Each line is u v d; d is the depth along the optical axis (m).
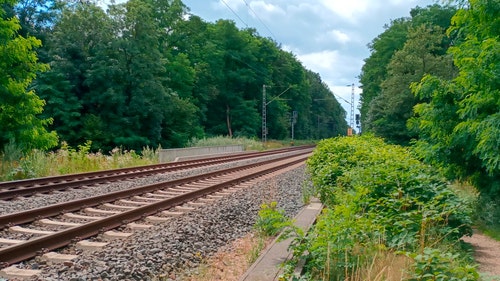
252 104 82.56
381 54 44.97
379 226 6.21
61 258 6.14
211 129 77.44
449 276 4.59
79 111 42.25
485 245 7.86
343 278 5.15
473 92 10.11
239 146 47.94
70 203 9.53
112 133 41.59
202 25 77.38
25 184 13.45
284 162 29.80
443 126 10.77
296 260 5.64
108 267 5.83
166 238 7.53
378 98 31.97
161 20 69.44
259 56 89.62
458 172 10.88
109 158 23.12
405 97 25.11
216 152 38.28
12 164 16.23
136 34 45.47
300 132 116.50
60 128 39.09
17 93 18.30
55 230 7.91
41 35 43.72
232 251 7.37
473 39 10.02
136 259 6.30
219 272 6.16
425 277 4.68
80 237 7.15
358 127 46.34
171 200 10.75
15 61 18.64
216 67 76.00
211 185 14.05
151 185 13.16
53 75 39.38
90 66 42.84
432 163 10.97
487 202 9.98
